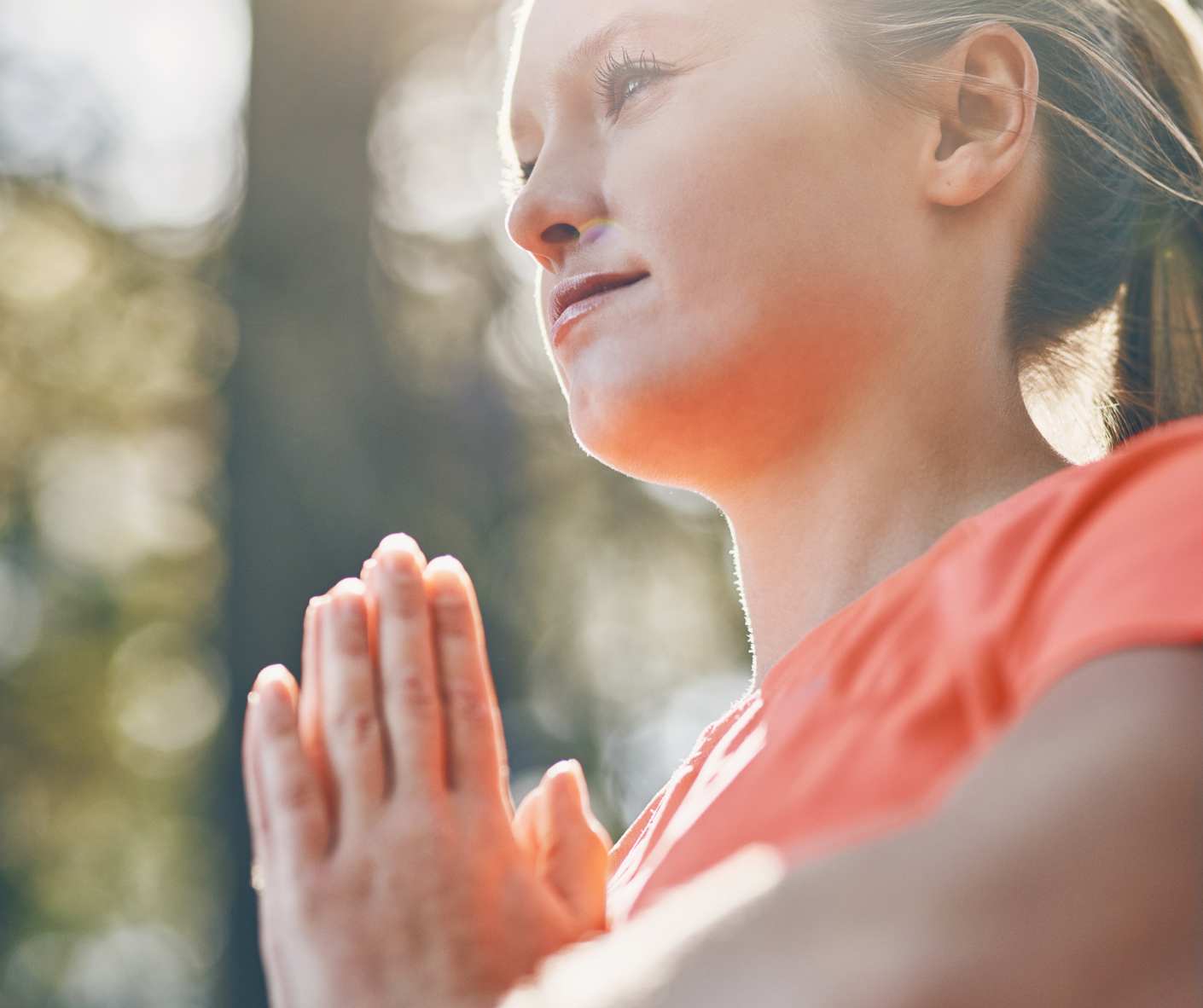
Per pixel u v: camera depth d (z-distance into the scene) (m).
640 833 1.70
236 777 10.36
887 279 1.58
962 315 1.61
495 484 11.53
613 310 1.60
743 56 1.60
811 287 1.56
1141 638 0.91
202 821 15.03
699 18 1.62
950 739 1.13
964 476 1.56
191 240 12.56
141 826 15.91
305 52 11.26
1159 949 0.83
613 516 12.15
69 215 12.55
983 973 0.82
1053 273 1.69
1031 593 1.08
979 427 1.58
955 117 1.64
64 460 13.64
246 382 10.77
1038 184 1.68
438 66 11.83
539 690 11.97
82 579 14.55
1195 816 0.86
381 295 11.45
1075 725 0.90
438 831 1.30
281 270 11.01
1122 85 1.74
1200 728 0.88
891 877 0.87
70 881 15.88
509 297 11.89
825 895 0.88
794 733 1.25
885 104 1.61
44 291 12.85
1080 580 1.02
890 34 1.62
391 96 11.65
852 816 1.15
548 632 11.99
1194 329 1.81
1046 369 1.77
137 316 12.67
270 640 10.41
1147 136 1.77
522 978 1.27
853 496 1.56
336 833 1.31
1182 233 1.81
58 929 15.78
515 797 11.82
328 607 1.41
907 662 1.20
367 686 1.35
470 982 1.25
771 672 1.43
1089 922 0.83
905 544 1.53
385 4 11.45
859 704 1.22
